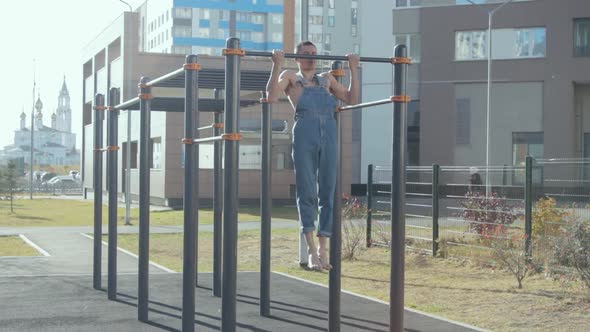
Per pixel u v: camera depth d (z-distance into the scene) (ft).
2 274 41.47
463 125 142.72
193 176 22.31
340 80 22.31
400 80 20.45
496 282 38.75
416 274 42.50
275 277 39.70
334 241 22.71
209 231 74.08
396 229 20.52
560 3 135.85
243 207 112.98
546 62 137.08
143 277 27.81
